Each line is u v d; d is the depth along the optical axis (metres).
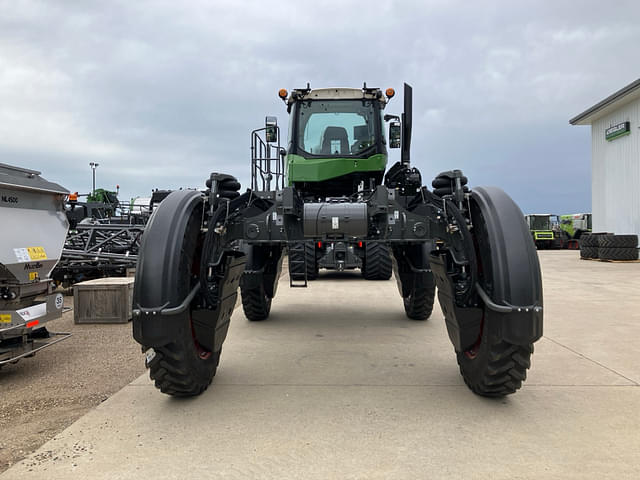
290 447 2.38
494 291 2.63
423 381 3.44
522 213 2.82
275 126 5.80
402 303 7.33
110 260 9.16
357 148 6.11
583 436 2.50
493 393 2.99
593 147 21.73
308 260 9.67
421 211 3.77
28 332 3.89
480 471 2.14
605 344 4.58
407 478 2.08
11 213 3.97
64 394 3.36
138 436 2.52
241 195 3.67
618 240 17.48
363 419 2.73
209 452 2.33
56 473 2.14
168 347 2.67
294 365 3.89
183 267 2.75
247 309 5.61
